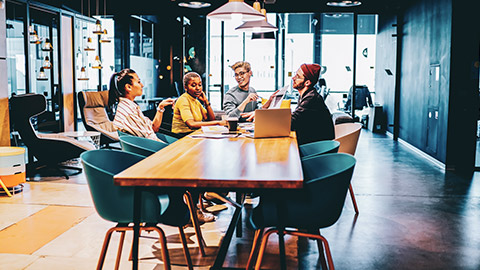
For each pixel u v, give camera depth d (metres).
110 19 10.30
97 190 2.44
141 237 3.76
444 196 5.26
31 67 7.40
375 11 9.89
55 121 8.22
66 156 6.38
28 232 3.90
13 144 6.62
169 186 2.15
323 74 11.08
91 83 9.67
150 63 10.90
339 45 10.91
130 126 4.05
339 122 6.88
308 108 4.22
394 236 3.87
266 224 2.48
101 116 8.70
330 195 2.37
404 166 7.17
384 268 3.19
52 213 4.47
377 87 12.40
